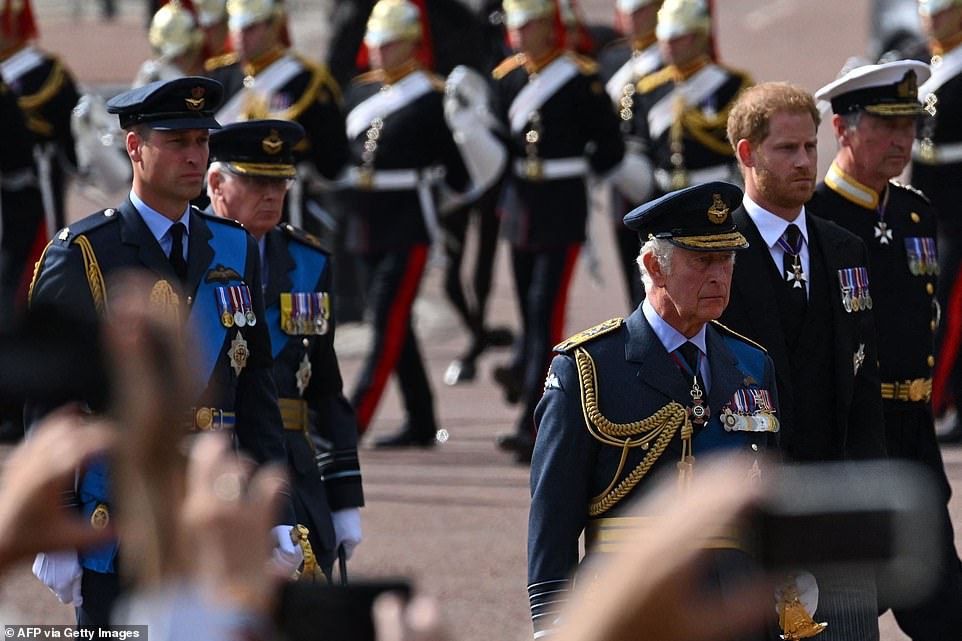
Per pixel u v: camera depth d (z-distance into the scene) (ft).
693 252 53.62
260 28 120.47
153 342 22.58
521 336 133.08
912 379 72.54
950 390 120.16
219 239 60.75
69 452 24.03
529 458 119.75
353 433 70.03
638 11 136.56
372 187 128.57
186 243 60.18
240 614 22.85
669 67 134.10
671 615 20.61
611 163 127.24
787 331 62.18
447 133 128.67
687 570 20.71
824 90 72.13
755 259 62.39
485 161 125.49
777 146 62.03
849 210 72.59
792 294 62.28
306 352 68.74
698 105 132.46
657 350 54.39
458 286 156.46
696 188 53.67
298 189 121.80
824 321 62.54
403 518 102.68
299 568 60.95
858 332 63.21
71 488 54.44
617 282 207.72
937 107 124.06
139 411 22.31
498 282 211.82
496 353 173.37
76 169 140.05
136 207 59.52
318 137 121.19
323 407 70.03
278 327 68.23
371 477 115.75
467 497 108.47
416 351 127.75
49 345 24.12
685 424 53.72
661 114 133.28
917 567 24.64
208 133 60.49
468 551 94.02
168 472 22.50
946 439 120.06
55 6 338.54
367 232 128.36
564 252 124.88
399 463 121.08
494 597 84.38
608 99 126.72
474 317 157.69
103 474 54.29
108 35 300.61
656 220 54.19
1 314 24.54
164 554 22.63
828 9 381.81
